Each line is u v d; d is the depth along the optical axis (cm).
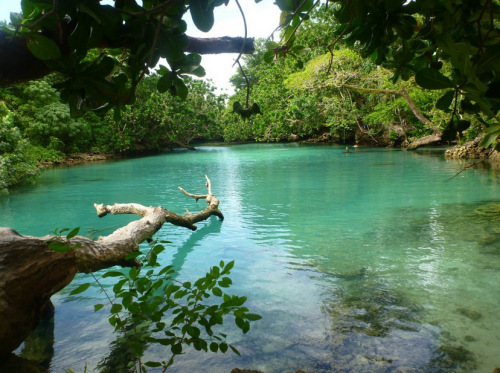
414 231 710
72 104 147
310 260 570
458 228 718
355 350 338
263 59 194
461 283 469
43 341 362
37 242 331
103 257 385
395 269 524
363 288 465
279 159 2339
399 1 162
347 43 188
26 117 2425
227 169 1920
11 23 125
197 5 137
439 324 377
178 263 574
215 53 169
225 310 223
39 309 326
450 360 320
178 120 3322
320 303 428
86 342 361
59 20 124
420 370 308
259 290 466
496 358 320
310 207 962
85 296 464
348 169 1733
